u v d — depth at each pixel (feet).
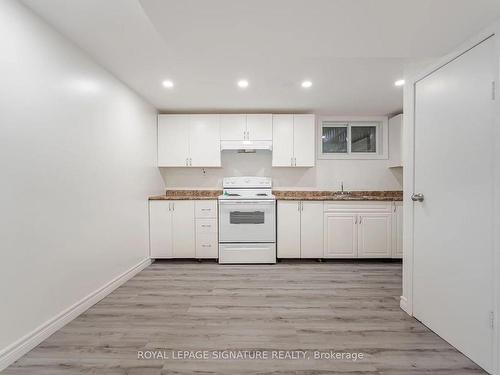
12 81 5.09
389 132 13.56
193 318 6.79
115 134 8.79
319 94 10.59
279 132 12.54
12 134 5.09
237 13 4.45
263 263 11.69
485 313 4.83
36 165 5.63
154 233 11.68
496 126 4.60
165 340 5.83
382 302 7.75
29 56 5.46
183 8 4.31
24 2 5.27
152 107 11.92
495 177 4.62
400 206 11.72
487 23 4.69
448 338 5.69
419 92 6.59
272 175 13.69
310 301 7.81
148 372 4.84
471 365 5.01
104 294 8.05
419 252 6.59
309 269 10.87
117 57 7.52
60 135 6.31
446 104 5.72
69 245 6.60
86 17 5.76
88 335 5.99
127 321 6.63
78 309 6.89
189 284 9.17
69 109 6.61
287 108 12.38
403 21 4.66
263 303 7.67
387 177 13.70
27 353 5.34
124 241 9.39
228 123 12.52
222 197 11.85
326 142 13.97
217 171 13.65
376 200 11.73
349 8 4.31
